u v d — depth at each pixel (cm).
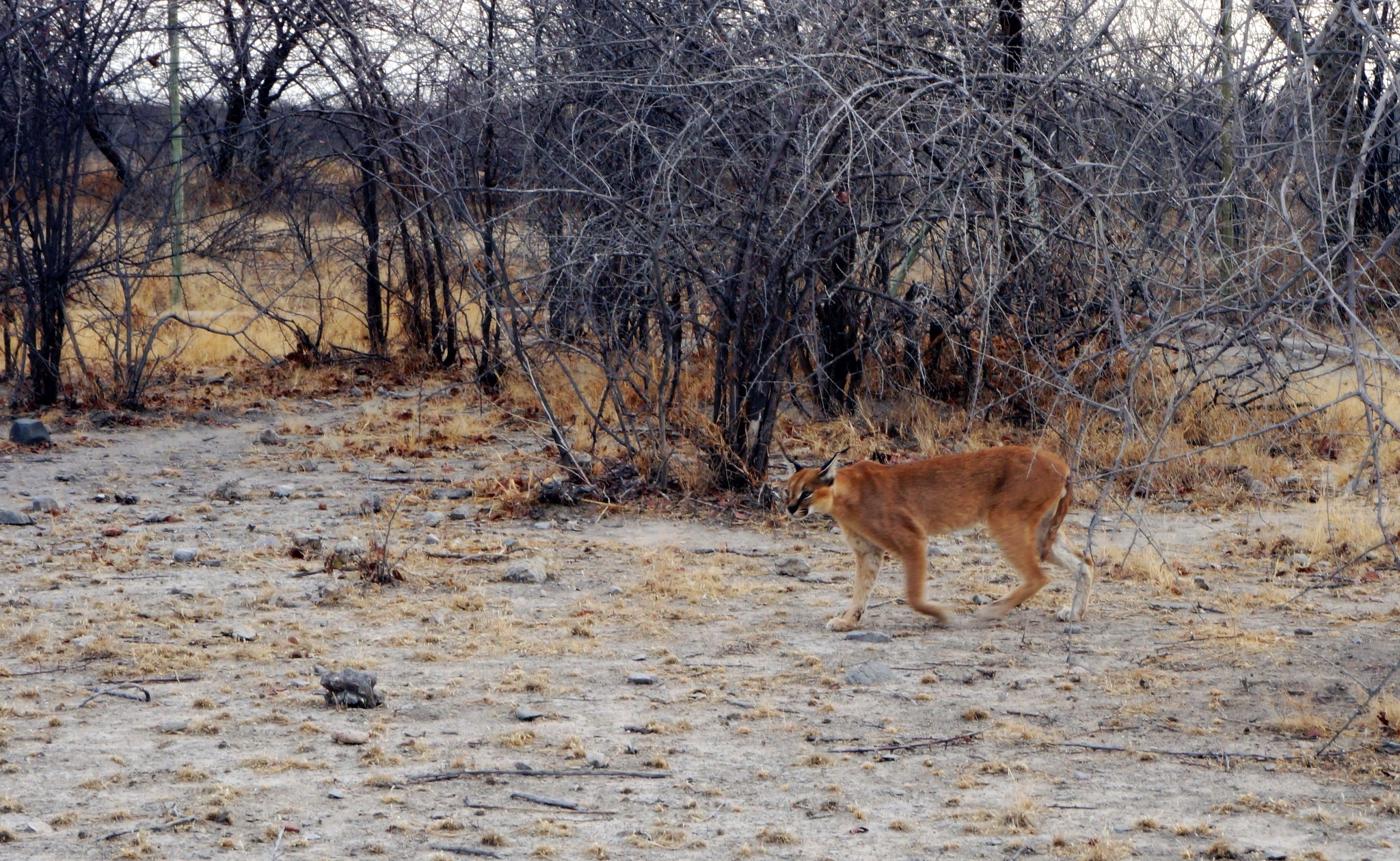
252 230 2648
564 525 1556
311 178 2648
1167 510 1609
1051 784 788
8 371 2408
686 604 1227
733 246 1586
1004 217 1291
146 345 2405
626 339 1947
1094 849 684
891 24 1391
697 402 1953
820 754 834
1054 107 1250
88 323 2495
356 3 1980
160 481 1772
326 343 2914
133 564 1332
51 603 1183
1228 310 837
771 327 1627
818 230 1545
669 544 1464
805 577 1339
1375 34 762
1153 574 1305
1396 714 884
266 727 875
